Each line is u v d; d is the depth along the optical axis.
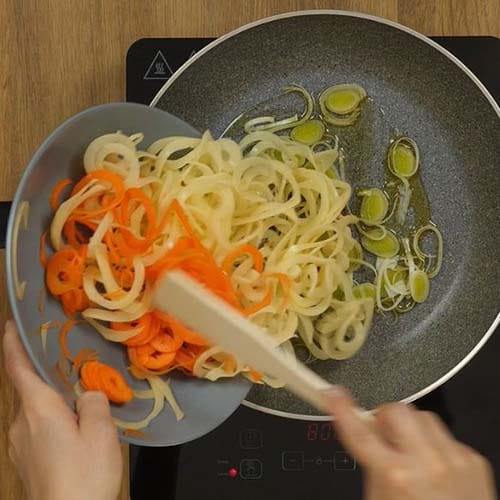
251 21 0.85
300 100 0.84
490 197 0.83
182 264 0.70
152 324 0.73
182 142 0.75
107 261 0.71
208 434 0.83
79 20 0.84
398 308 0.83
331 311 0.80
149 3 0.84
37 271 0.69
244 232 0.78
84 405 0.67
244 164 0.77
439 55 0.80
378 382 0.82
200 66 0.80
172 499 0.82
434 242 0.84
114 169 0.72
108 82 0.84
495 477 0.81
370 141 0.84
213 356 0.74
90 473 0.63
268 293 0.76
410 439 0.56
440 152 0.84
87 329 0.74
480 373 0.82
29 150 0.84
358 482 0.82
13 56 0.84
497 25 0.85
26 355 0.68
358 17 0.77
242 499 0.82
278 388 0.80
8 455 0.83
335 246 0.79
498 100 0.83
